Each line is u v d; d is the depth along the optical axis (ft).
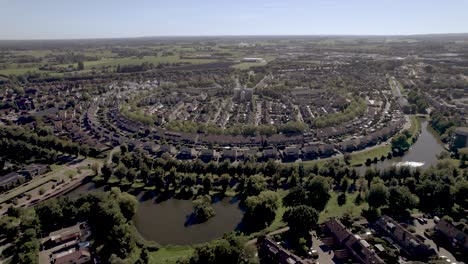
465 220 587.27
